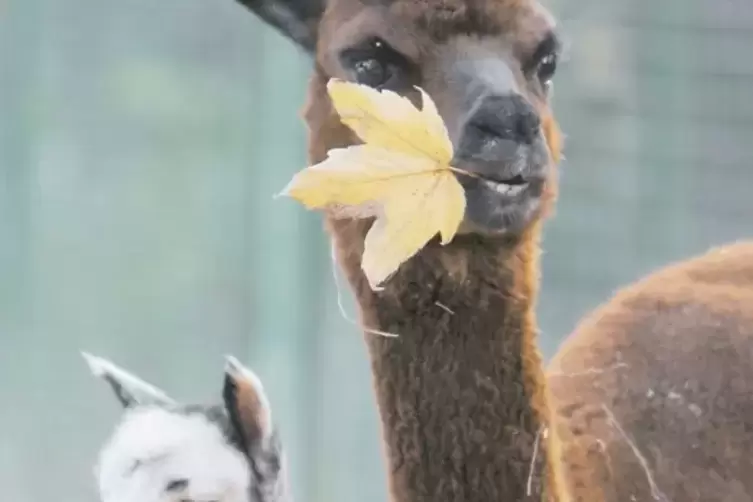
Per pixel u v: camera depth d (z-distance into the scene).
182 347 12.43
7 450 12.12
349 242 4.55
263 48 10.96
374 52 4.45
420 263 4.45
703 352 5.16
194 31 12.80
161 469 4.56
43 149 12.81
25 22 12.72
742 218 11.02
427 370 4.54
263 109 10.81
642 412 5.12
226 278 12.22
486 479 4.53
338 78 4.54
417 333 4.54
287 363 10.29
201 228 12.52
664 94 11.11
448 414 4.53
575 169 11.17
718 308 5.27
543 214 4.64
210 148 12.59
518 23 4.48
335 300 10.34
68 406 12.48
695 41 11.09
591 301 10.96
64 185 12.93
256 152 11.16
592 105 11.19
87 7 12.91
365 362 10.24
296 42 4.83
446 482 4.54
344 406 10.20
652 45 11.12
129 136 13.00
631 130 11.16
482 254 4.48
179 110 12.80
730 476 4.98
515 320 4.56
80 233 12.90
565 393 5.25
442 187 3.99
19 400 12.38
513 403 4.55
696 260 5.75
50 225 12.85
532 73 4.57
